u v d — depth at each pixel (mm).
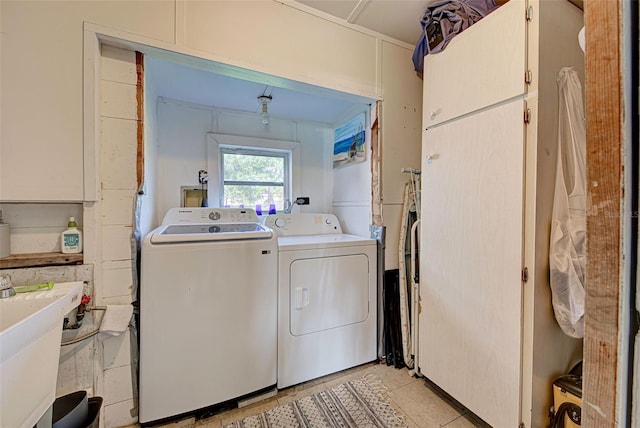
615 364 369
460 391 1511
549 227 1227
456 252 1534
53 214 1308
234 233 1618
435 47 1643
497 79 1307
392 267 2115
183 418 1492
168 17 1409
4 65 1156
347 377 1883
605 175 378
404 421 1486
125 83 1396
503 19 1276
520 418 1229
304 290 1803
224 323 1553
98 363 1351
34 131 1201
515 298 1243
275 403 1629
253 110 2740
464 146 1480
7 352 700
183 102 2520
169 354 1441
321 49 1812
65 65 1238
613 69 370
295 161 2953
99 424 1258
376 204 2121
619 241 365
